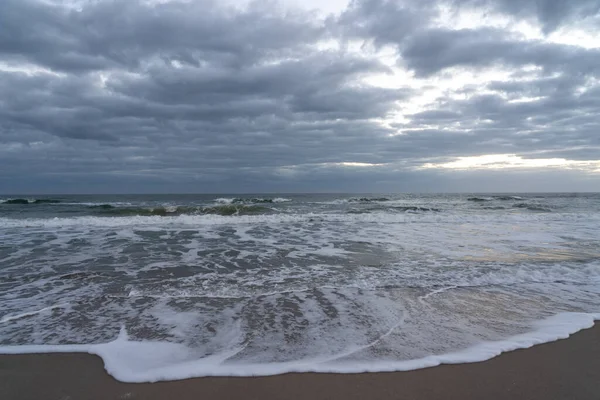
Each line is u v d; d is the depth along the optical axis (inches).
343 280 222.2
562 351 130.4
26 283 214.5
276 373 113.7
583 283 220.1
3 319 156.9
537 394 103.5
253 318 158.6
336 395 102.7
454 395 102.8
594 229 488.7
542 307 176.9
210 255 302.0
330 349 129.6
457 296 191.8
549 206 1021.8
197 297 187.9
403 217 647.1
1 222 531.5
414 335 141.8
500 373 114.8
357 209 876.0
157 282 217.2
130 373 113.3
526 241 381.4
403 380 110.3
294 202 1253.1
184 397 101.5
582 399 101.3
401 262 275.4
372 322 154.4
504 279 226.8
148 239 389.4
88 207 915.4
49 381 109.0
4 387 105.3
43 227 498.9
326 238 400.8
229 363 119.6
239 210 775.1
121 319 157.4
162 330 145.8
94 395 102.1
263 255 302.5
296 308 171.2
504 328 150.3
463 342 136.3
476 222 582.6
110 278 226.4
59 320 156.2
